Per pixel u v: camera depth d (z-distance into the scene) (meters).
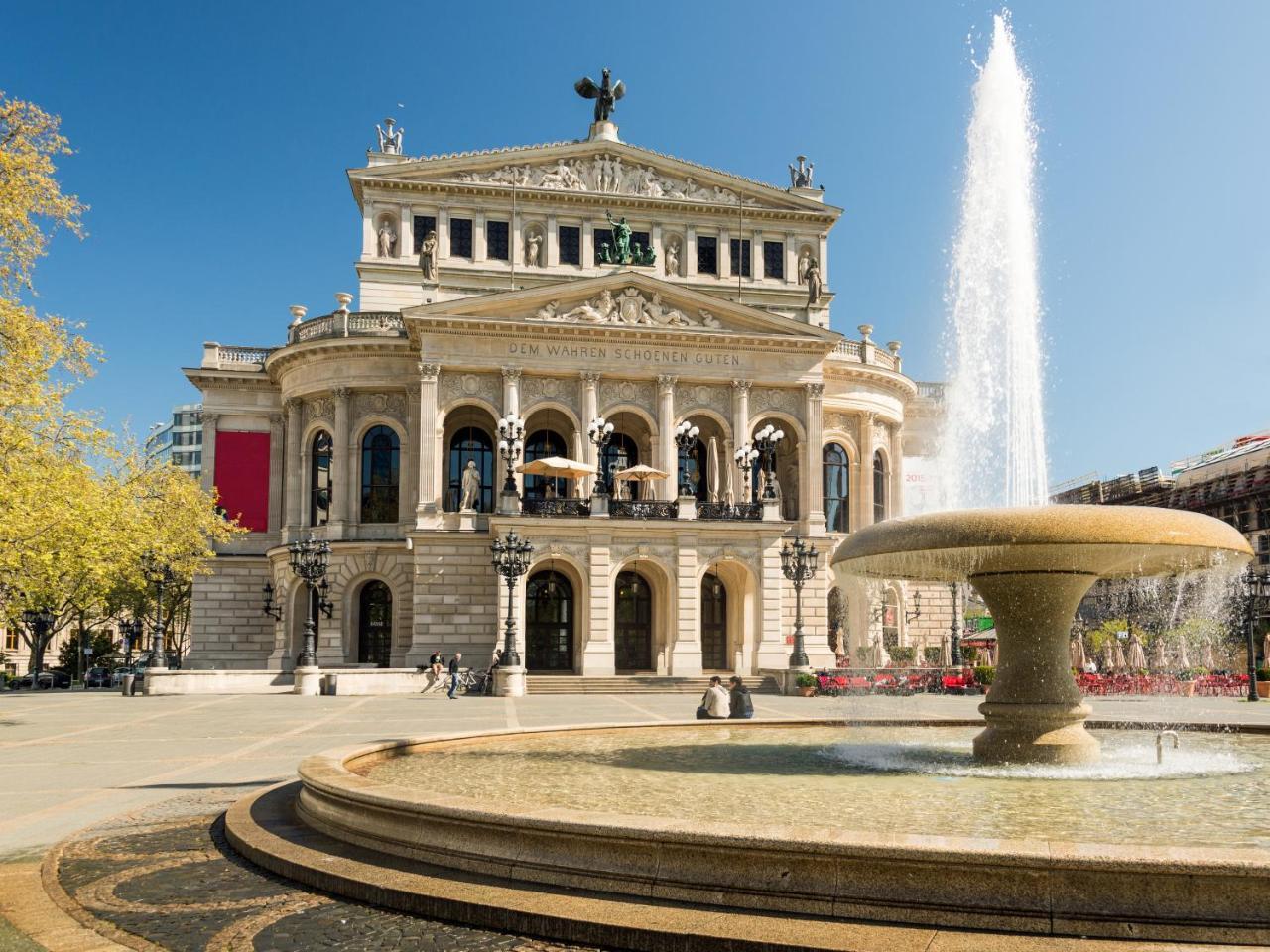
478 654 57.53
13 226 28.16
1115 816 11.38
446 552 58.06
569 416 61.12
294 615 64.56
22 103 28.47
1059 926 7.85
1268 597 55.97
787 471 67.06
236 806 14.28
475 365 59.84
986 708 15.99
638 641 60.44
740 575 57.69
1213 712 35.16
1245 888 7.70
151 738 27.28
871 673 50.12
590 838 9.38
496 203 70.56
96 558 39.44
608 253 69.88
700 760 16.81
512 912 8.88
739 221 73.69
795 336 62.81
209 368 70.19
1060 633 15.91
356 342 63.28
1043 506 14.52
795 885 8.54
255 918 9.56
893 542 14.89
